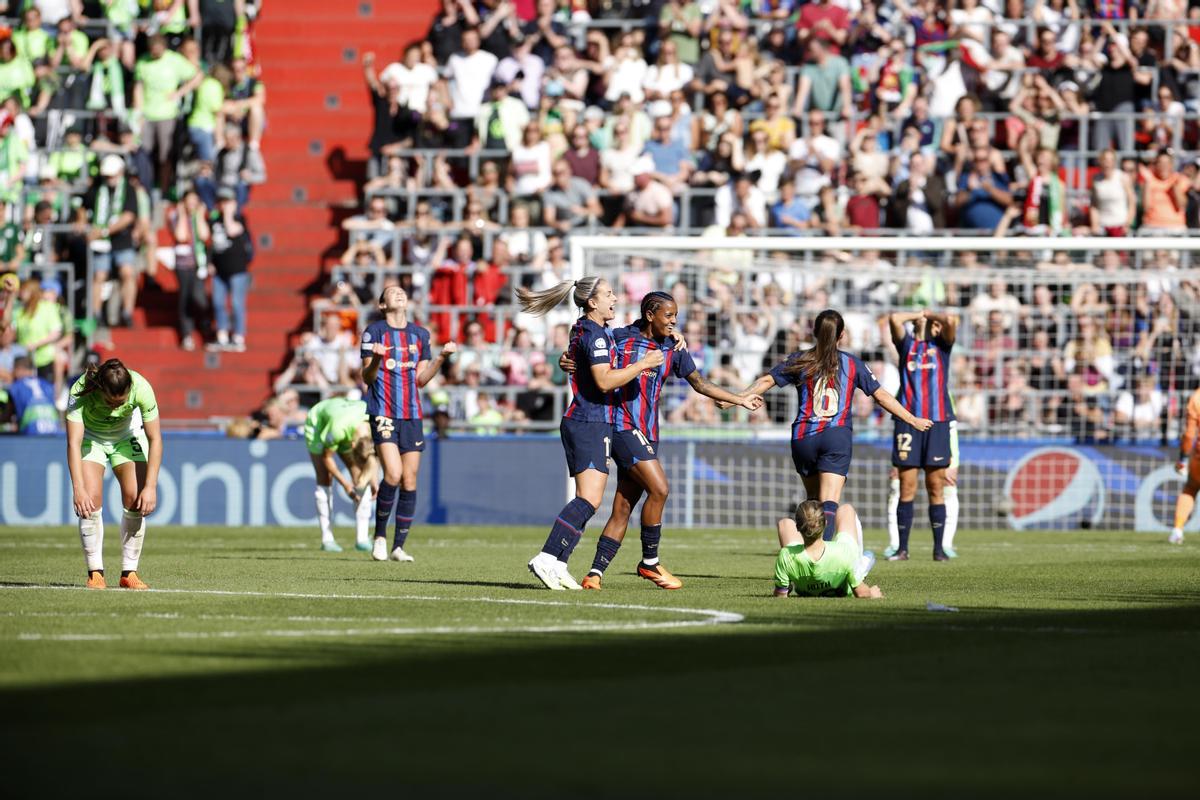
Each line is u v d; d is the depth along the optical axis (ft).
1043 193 290.97
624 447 133.80
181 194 327.26
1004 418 273.54
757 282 281.54
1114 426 271.08
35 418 275.59
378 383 175.73
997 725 67.56
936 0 321.32
